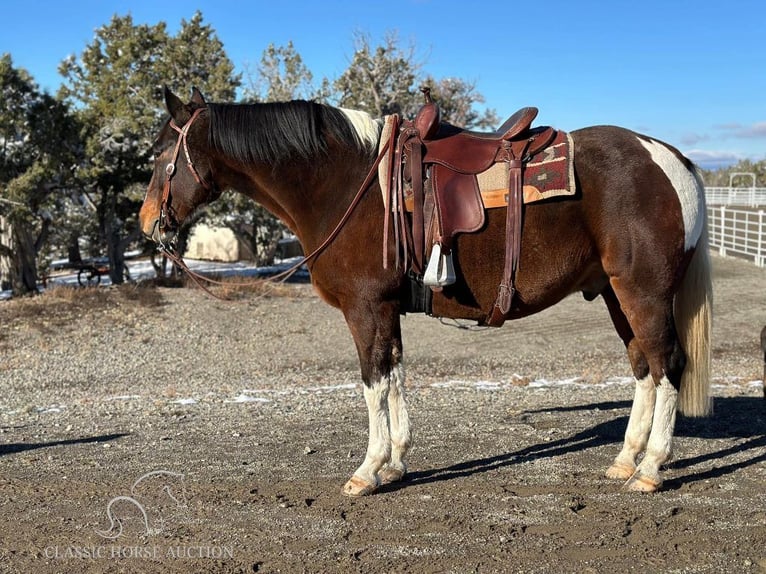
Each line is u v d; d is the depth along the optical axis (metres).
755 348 13.38
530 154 4.25
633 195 4.16
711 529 3.79
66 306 19.27
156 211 4.79
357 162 4.43
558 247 4.25
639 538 3.71
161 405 8.72
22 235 22.14
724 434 5.73
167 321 17.95
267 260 29.77
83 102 26.77
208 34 26.31
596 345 14.55
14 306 19.34
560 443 5.63
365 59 27.27
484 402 7.74
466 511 4.12
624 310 4.31
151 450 5.88
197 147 4.67
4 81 20.61
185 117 4.69
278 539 3.80
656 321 4.23
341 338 16.47
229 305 19.59
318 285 4.55
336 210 4.42
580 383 9.60
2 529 4.04
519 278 4.28
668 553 3.53
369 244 4.32
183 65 25.84
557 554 3.55
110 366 14.27
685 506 4.12
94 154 23.08
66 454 5.85
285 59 27.20
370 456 4.50
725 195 51.50
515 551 3.59
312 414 7.42
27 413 8.68
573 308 18.38
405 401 4.64
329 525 3.97
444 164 4.27
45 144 21.62
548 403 7.52
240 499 4.42
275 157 4.48
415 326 17.41
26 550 3.75
